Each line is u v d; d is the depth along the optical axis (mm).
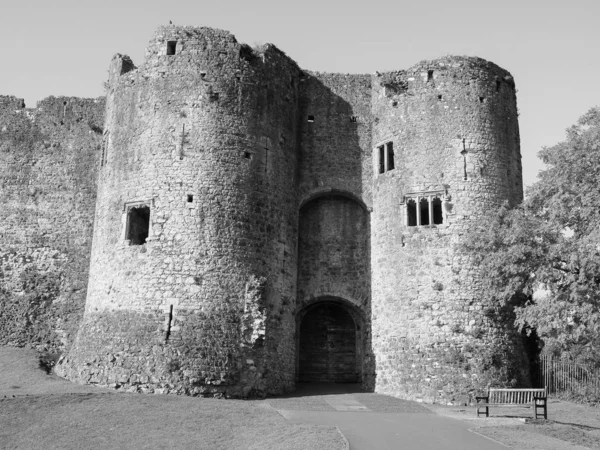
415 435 18016
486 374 27016
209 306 26141
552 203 23547
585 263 21906
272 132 29750
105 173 29531
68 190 34469
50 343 32375
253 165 28547
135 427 19906
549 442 17078
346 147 32906
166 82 28656
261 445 17359
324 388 30000
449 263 28422
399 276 29250
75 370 26500
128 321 26125
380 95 32469
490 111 30469
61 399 22781
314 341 32719
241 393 25453
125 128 29000
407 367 27844
